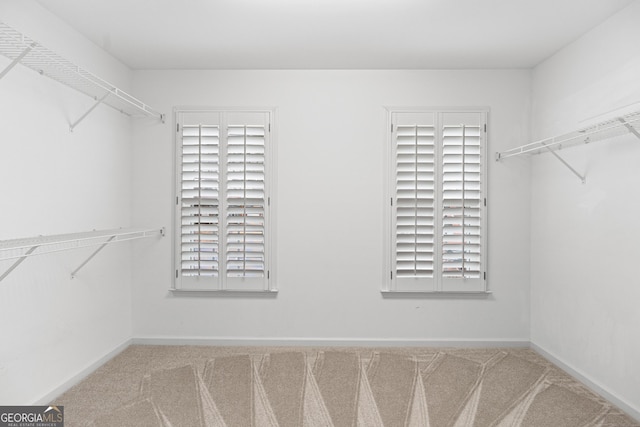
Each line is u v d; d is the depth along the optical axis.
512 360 3.09
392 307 3.40
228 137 3.37
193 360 3.06
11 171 2.07
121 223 3.23
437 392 2.55
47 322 2.37
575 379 2.76
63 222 2.49
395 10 2.42
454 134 3.36
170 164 3.39
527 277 3.39
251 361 3.04
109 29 2.65
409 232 3.36
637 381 2.24
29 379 2.23
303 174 3.40
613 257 2.42
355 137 3.39
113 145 3.10
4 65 2.02
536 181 3.30
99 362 2.91
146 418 2.21
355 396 2.49
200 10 2.41
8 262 2.08
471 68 3.38
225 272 3.38
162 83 3.40
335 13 2.46
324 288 3.40
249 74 3.41
